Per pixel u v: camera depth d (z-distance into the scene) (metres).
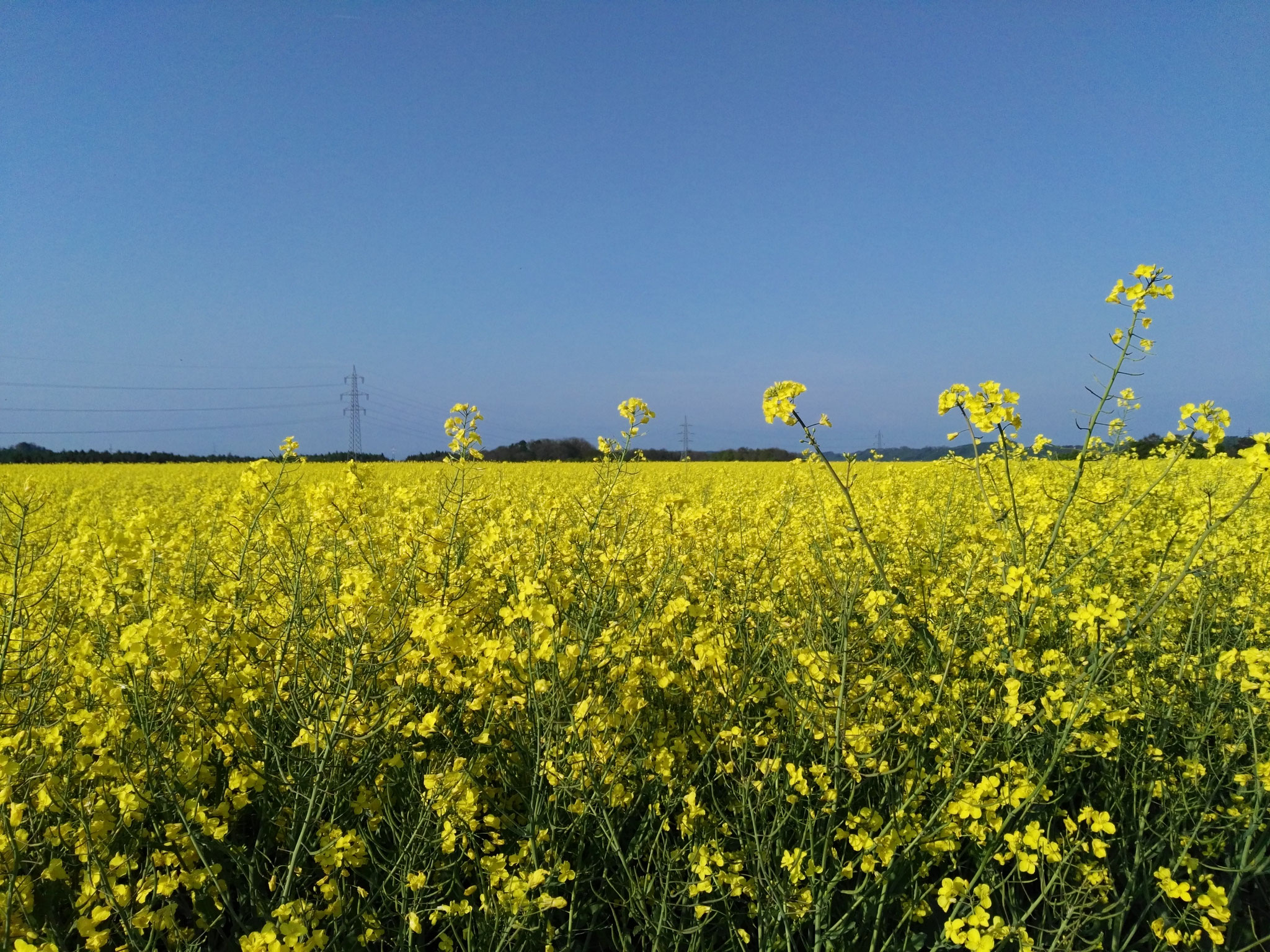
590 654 3.33
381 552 4.49
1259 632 4.58
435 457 30.75
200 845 2.55
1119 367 3.76
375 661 2.92
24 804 2.36
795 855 2.69
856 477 5.68
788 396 3.53
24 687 3.29
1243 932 2.99
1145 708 3.57
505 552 4.38
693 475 18.25
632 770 3.08
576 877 2.79
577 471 19.78
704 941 2.90
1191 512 6.96
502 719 3.29
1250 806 3.20
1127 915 3.16
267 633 3.53
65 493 13.36
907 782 3.05
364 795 2.96
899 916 2.96
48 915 2.51
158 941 2.52
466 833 2.77
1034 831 2.59
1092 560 5.55
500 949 2.56
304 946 2.06
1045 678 3.43
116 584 3.21
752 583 4.54
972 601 4.19
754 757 3.18
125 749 2.76
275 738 3.21
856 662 3.27
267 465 4.25
